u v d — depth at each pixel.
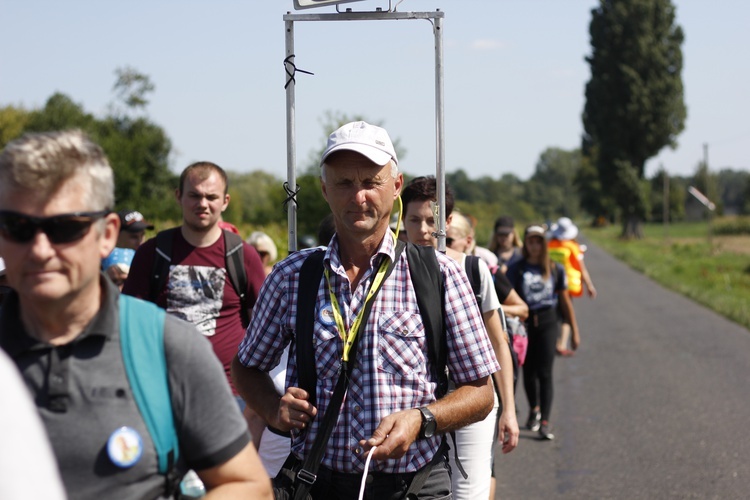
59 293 3.01
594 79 126.06
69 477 3.01
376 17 6.32
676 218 191.50
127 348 3.13
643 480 10.57
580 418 14.23
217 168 8.16
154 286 8.09
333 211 4.91
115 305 3.18
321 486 4.80
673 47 123.62
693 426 13.41
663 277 51.00
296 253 5.10
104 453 3.03
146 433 3.10
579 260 16.86
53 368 3.06
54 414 3.03
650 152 124.31
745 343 22.98
